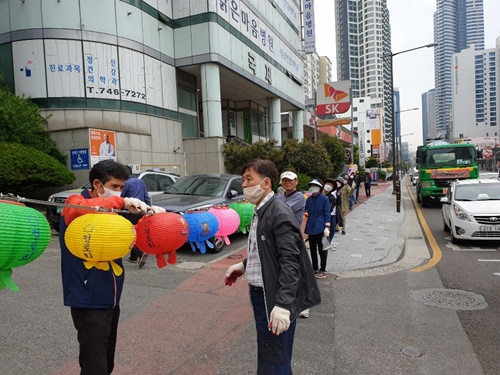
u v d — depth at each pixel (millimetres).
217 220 7445
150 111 19406
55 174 12406
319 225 6492
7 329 4242
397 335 4242
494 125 105062
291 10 33812
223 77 24438
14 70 16625
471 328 4383
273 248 2494
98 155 15430
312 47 36906
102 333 2490
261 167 2568
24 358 3623
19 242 1950
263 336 2588
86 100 16812
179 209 7941
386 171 68062
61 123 16406
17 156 11711
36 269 6641
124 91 17906
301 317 4785
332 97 29656
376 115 58656
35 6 16344
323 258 6652
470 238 9125
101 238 2230
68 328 4281
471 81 106688
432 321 4613
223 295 5555
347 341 4109
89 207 2332
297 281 2396
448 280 6402
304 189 19594
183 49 21484
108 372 2781
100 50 17125
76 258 2459
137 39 18688
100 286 2469
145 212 2645
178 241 2697
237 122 32281
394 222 13633
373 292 5824
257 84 26297
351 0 107062
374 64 106500
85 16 16766
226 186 9797
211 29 20953
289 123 41594
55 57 16406
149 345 3961
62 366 3492
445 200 10680
